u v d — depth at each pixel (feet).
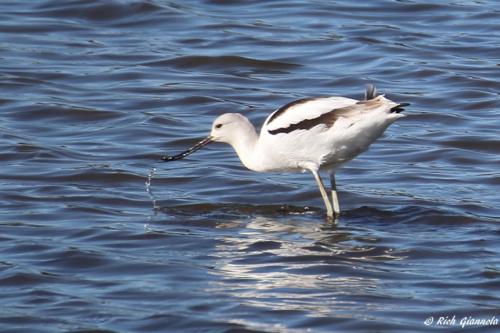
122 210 50.60
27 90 69.10
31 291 41.14
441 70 72.02
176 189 53.93
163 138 61.77
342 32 79.41
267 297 40.27
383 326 37.93
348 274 42.39
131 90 69.62
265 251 44.91
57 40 78.28
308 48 76.84
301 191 53.31
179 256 44.55
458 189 53.78
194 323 38.22
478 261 43.86
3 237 46.60
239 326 37.88
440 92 68.85
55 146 59.62
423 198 52.29
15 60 74.18
